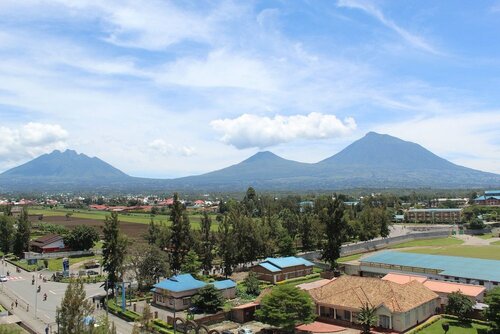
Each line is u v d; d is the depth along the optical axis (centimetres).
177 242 11144
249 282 9875
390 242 17888
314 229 15212
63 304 4600
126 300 9350
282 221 17675
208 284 8638
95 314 8344
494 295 6756
